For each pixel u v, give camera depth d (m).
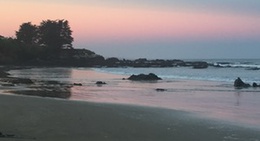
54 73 71.25
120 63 130.12
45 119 15.43
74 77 58.59
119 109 19.75
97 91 34.00
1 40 118.12
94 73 74.81
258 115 19.42
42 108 18.23
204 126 15.59
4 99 21.14
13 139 11.09
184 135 13.55
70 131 13.28
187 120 17.06
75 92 32.38
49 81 46.56
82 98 27.16
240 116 18.95
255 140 13.12
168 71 90.44
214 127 15.43
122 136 12.85
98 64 127.06
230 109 22.06
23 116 15.88
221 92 34.53
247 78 59.12
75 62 124.38
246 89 38.00
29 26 145.12
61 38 136.38
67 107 19.03
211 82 50.00
